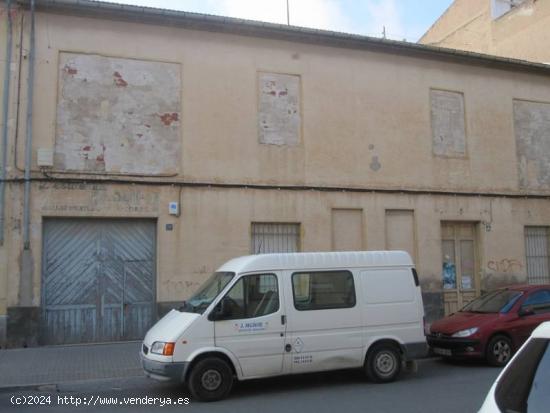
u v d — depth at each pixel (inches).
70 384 341.1
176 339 296.8
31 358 406.3
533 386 120.3
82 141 480.7
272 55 553.9
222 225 515.5
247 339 309.3
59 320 466.3
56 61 479.8
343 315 332.5
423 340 349.1
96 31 493.4
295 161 550.3
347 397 302.7
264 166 538.0
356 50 591.5
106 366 382.9
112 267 486.9
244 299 314.3
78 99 483.2
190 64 522.0
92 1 480.7
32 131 467.5
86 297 476.7
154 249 499.8
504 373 131.5
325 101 570.9
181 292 494.9
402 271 354.9
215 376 300.2
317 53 573.6
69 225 477.7
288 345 317.1
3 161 456.8
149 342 311.6
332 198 560.4
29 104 466.3
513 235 648.4
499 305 410.3
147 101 503.8
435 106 629.0
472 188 633.0
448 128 632.4
